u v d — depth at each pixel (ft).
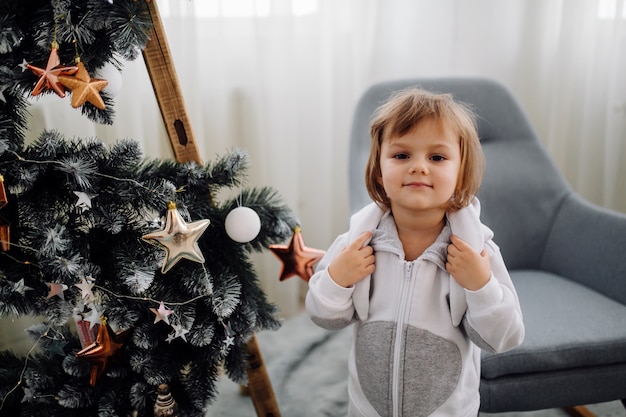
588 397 3.22
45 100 4.52
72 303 2.97
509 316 2.50
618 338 3.19
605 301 3.67
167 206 2.99
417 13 5.57
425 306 2.67
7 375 3.34
